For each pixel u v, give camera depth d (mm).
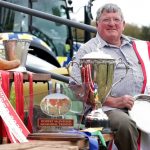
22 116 3648
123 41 4844
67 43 11922
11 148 2865
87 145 3410
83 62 4180
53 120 3582
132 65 4762
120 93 4680
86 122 3898
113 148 4312
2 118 3326
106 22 4762
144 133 4465
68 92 3832
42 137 3344
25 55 3836
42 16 5457
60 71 6121
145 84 4727
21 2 11289
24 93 4012
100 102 4094
